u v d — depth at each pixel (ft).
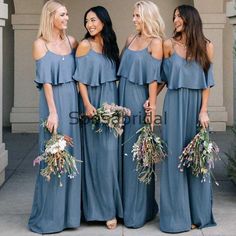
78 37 37.06
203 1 33.96
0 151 20.21
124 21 37.19
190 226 14.57
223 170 22.90
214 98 34.78
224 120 34.71
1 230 14.90
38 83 14.05
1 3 19.49
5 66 36.96
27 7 33.55
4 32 36.68
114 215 14.78
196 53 13.79
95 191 14.74
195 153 13.93
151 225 15.03
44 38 14.08
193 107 14.23
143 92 14.38
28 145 30.17
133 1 37.04
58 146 13.61
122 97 14.51
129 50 14.35
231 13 19.25
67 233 14.43
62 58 14.12
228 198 18.35
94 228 14.82
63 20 14.08
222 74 34.78
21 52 34.04
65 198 14.42
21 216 16.29
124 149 14.66
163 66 14.21
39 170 14.55
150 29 14.12
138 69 14.17
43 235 14.37
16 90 34.40
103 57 14.32
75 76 14.25
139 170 14.40
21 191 19.62
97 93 14.39
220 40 34.37
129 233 14.39
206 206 14.67
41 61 13.93
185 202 14.34
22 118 34.50
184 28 13.87
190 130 14.29
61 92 14.15
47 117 14.28
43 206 14.47
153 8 14.15
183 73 13.96
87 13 14.34
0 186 20.21
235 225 15.17
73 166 13.89
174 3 37.22
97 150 14.52
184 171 14.24
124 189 14.80
